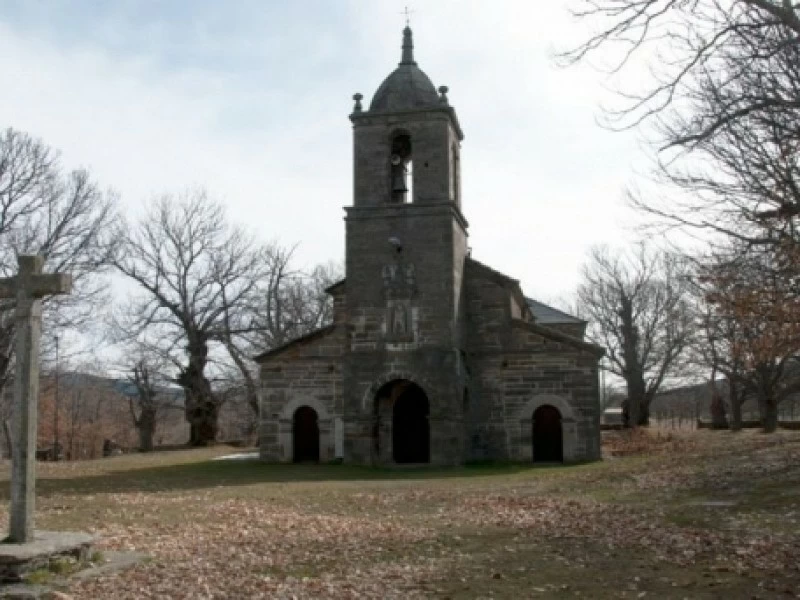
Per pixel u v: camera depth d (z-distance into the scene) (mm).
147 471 28969
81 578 10234
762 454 24469
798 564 10469
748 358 19312
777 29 10789
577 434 30641
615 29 11008
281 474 27141
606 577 10305
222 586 10188
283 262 61125
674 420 85875
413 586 10086
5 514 16484
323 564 11500
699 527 13602
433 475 26234
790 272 13836
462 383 30312
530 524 14836
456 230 30781
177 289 48406
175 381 49281
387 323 29969
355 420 29797
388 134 30797
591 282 63844
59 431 60125
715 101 12117
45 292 11047
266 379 32656
